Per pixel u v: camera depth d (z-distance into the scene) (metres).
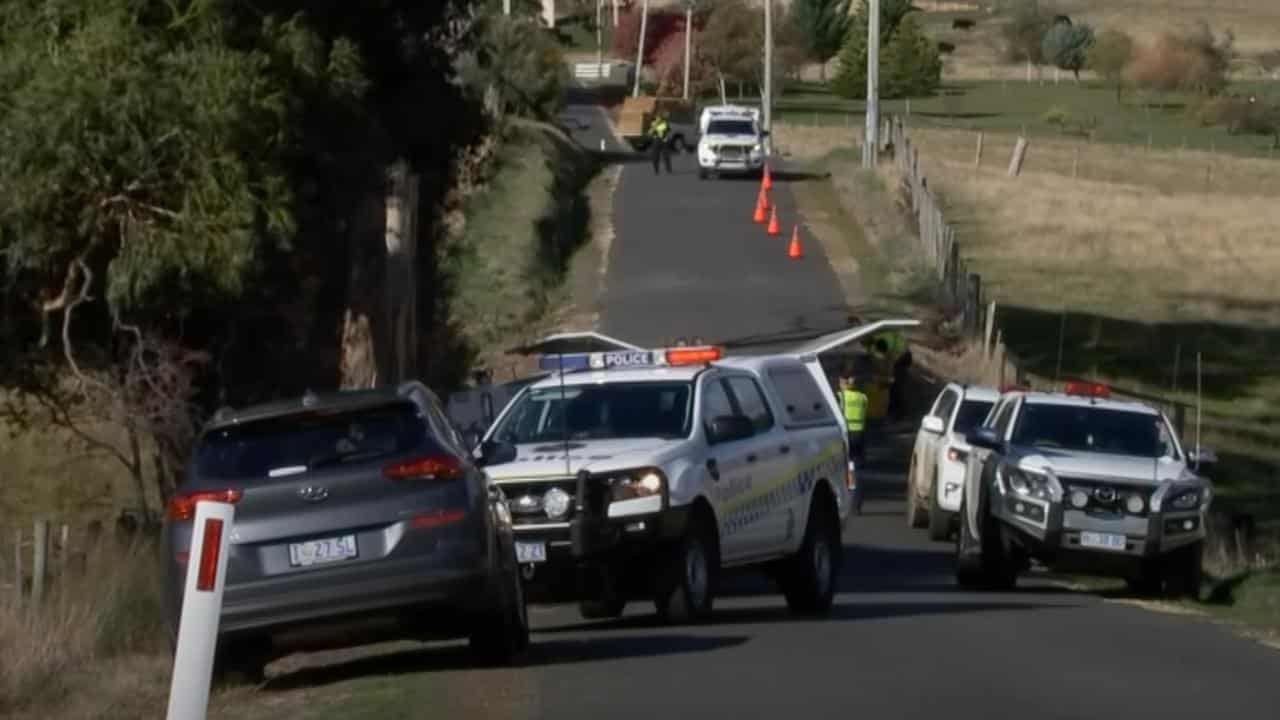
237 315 82.94
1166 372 131.12
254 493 37.53
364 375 91.31
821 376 57.88
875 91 197.88
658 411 50.50
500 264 136.12
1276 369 132.75
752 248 160.12
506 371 112.44
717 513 49.22
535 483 47.22
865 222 169.25
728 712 34.34
